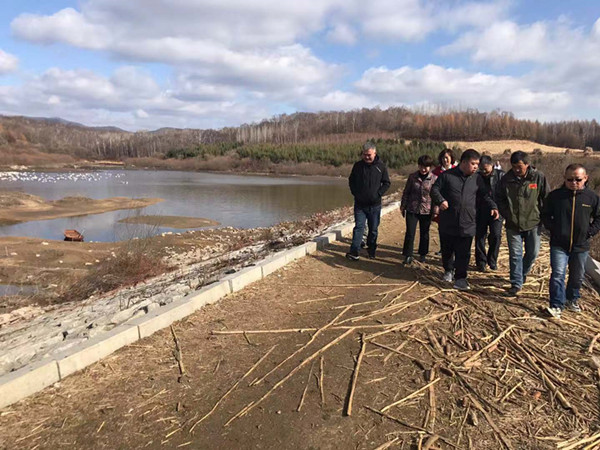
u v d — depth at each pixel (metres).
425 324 4.55
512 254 5.31
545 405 3.16
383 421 2.99
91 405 3.15
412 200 6.74
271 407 3.15
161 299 5.74
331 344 4.11
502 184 5.33
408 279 6.11
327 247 7.99
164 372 3.61
